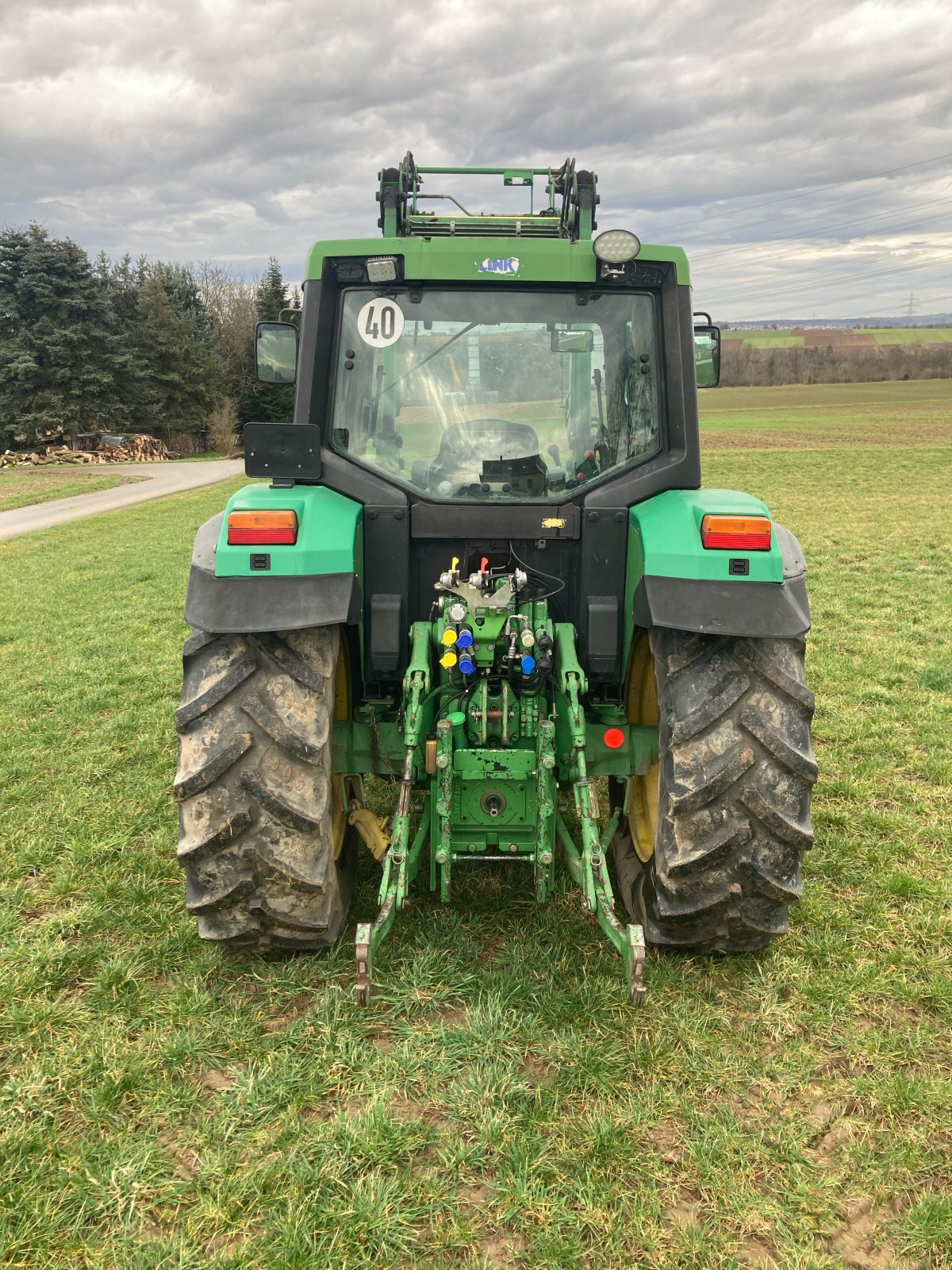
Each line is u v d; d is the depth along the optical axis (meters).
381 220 4.17
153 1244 1.97
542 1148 2.21
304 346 3.12
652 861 2.95
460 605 2.85
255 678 2.64
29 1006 2.77
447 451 3.17
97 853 3.82
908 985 2.86
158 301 50.44
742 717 2.62
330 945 2.97
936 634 7.86
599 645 3.14
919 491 21.89
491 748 2.94
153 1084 2.44
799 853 2.66
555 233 4.19
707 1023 2.67
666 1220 2.04
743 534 2.66
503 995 2.77
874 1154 2.23
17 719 5.84
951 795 4.45
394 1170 2.16
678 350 3.09
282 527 2.66
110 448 46.75
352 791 3.44
